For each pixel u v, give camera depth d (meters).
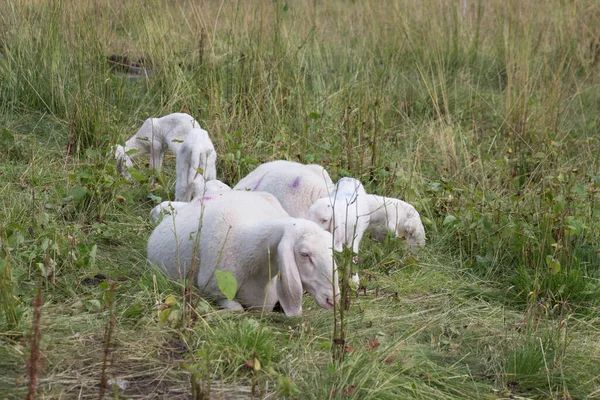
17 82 8.43
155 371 4.02
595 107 9.95
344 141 7.77
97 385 3.86
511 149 7.77
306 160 7.09
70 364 4.00
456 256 6.04
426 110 9.50
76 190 6.01
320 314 4.77
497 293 5.45
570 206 6.13
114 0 9.46
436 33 11.34
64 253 5.21
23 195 6.20
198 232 4.58
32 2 8.92
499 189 6.97
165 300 4.53
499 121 9.09
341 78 9.15
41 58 8.57
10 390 3.70
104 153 7.06
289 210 5.67
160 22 9.39
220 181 6.65
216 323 4.51
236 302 4.76
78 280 4.93
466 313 5.09
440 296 5.34
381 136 8.13
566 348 4.57
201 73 8.79
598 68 10.96
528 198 6.50
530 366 4.35
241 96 8.30
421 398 4.01
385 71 9.99
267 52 9.05
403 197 6.68
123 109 8.52
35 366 3.44
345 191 5.42
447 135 8.05
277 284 4.52
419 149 8.02
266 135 7.93
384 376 4.05
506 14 11.69
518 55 9.95
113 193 6.23
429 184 6.62
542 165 7.13
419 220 5.93
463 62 11.34
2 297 4.32
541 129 8.51
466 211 6.38
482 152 8.18
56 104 8.34
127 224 6.05
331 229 5.12
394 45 10.95
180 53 9.23
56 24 8.55
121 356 4.12
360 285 5.02
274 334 4.39
